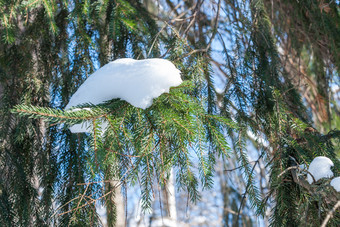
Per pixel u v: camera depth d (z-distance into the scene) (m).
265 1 2.95
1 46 2.30
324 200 1.56
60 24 2.45
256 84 2.18
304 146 1.80
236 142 1.97
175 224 4.41
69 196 2.02
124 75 1.43
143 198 1.55
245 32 2.38
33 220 2.10
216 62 3.15
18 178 2.12
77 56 2.32
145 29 2.43
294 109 2.31
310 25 2.80
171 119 1.44
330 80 2.98
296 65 3.46
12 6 2.12
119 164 1.74
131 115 1.57
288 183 1.73
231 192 4.06
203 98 1.90
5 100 2.20
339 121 3.35
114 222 1.97
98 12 2.29
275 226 1.72
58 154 2.16
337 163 1.68
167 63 1.45
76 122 1.34
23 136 2.15
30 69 2.26
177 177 1.66
